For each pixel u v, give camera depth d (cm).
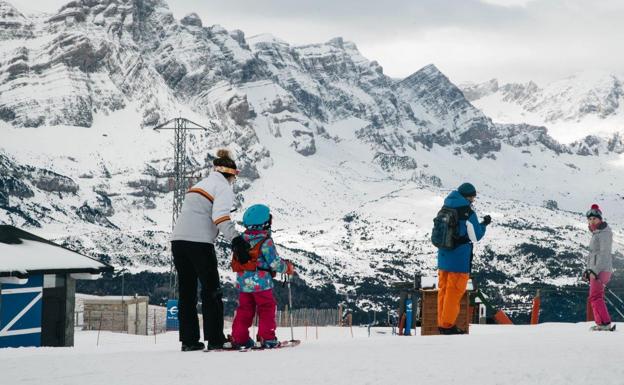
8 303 2216
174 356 1005
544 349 988
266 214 1180
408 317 2095
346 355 965
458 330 1598
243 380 780
